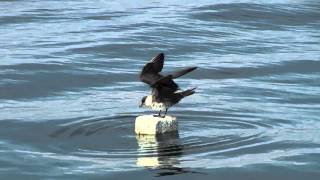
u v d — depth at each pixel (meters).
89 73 20.95
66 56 23.56
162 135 14.41
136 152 13.38
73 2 38.16
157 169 12.44
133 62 22.95
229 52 24.94
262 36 28.27
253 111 16.64
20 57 23.33
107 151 13.48
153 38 27.05
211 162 12.80
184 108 16.81
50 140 14.22
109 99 17.89
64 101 17.62
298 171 12.42
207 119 15.81
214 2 35.84
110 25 30.19
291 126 15.32
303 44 26.67
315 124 15.52
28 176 12.11
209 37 27.72
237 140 14.15
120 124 15.31
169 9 34.72
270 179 12.05
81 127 15.10
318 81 20.34
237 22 31.08
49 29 29.47
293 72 21.58
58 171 12.37
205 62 23.05
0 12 33.88
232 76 21.05
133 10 34.81
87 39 26.88
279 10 33.66
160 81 12.14
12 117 15.92
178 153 13.29
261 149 13.61
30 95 18.20
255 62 23.06
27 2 37.72
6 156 13.18
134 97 18.14
